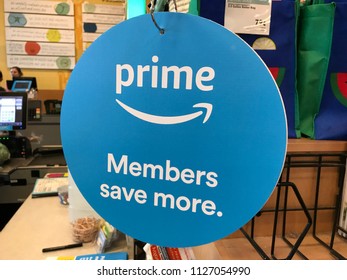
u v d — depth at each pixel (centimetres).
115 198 46
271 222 65
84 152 46
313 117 68
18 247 107
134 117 42
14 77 333
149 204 44
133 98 42
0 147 195
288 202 65
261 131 38
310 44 66
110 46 42
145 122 42
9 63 414
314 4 67
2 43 409
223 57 38
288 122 67
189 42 39
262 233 65
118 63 42
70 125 46
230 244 63
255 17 61
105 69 43
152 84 41
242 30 61
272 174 38
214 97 39
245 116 38
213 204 41
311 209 64
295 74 66
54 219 130
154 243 45
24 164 201
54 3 406
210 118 39
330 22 64
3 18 403
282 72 64
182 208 43
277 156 38
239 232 64
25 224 125
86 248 108
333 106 67
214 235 42
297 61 68
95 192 46
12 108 205
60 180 174
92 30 423
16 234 117
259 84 37
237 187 40
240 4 59
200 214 42
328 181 66
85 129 45
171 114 41
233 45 38
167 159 42
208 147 40
